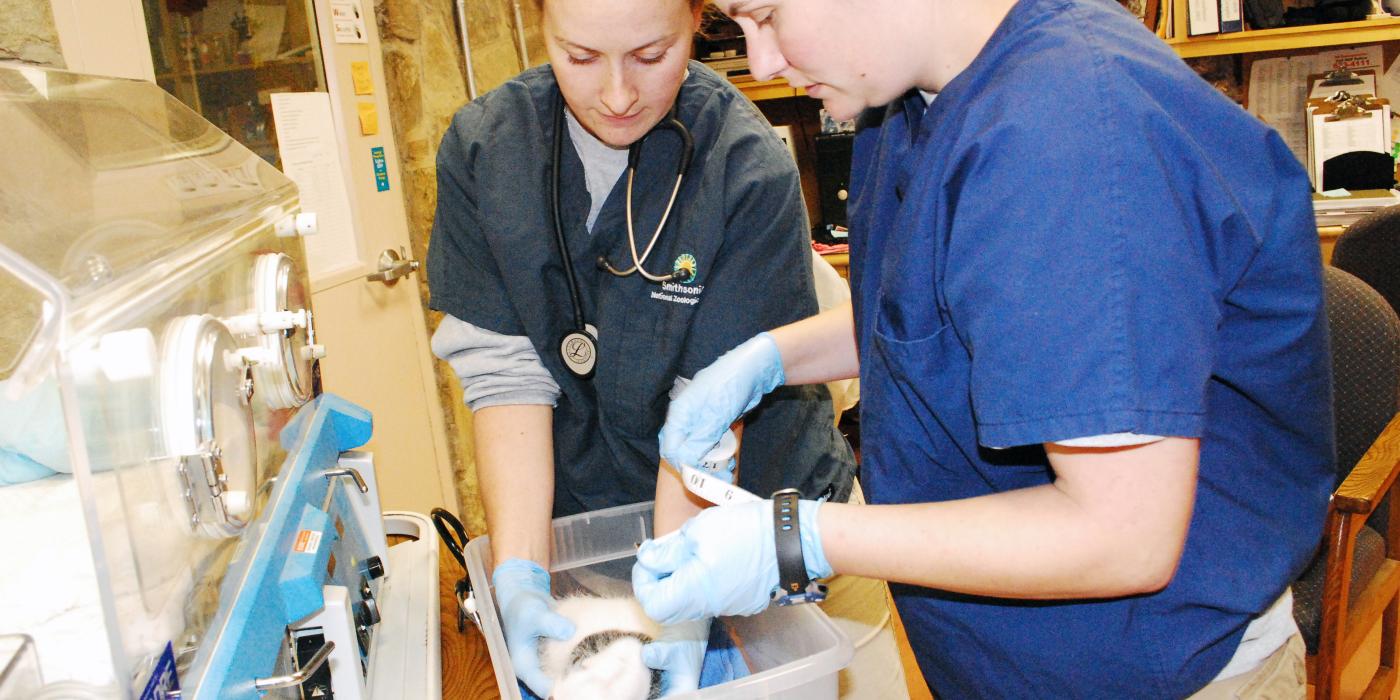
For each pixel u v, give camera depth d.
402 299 2.47
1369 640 2.01
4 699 0.45
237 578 0.64
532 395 1.09
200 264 0.68
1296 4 2.70
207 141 1.00
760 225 1.03
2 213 0.54
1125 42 0.66
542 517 1.05
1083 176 0.59
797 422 1.17
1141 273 0.58
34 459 0.68
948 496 0.84
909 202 0.73
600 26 0.82
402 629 0.91
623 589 1.06
